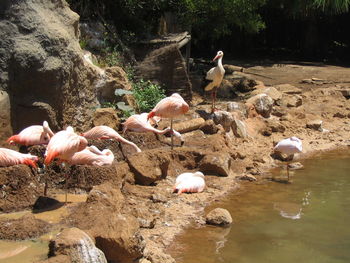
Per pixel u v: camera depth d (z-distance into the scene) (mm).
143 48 11742
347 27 23281
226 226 5988
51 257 4152
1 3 7582
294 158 9312
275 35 24406
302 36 22672
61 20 8297
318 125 11102
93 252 4238
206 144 8734
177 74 11211
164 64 11227
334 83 15094
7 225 5020
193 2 13219
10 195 5883
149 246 5266
